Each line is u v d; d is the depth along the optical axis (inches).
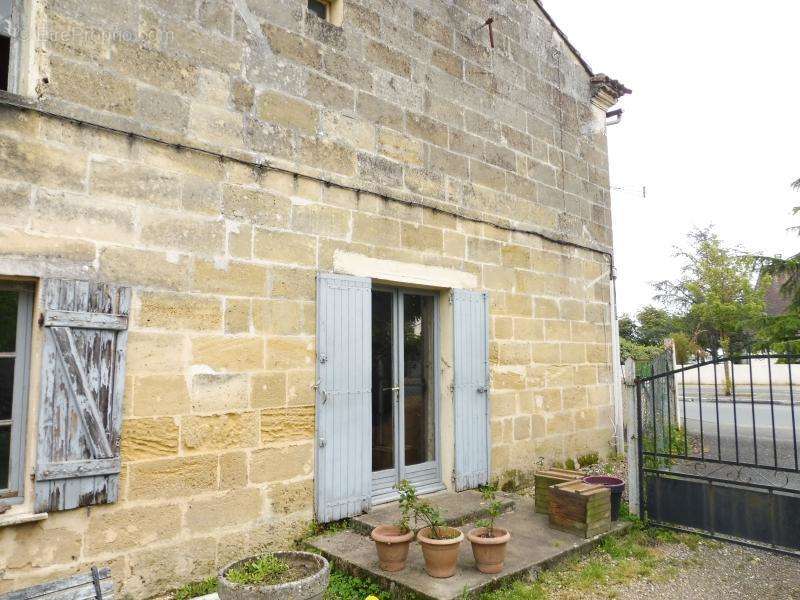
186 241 162.7
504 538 157.3
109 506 143.8
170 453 154.8
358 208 205.3
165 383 155.5
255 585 119.8
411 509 197.2
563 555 173.8
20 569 130.6
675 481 201.0
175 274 159.9
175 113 163.8
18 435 138.3
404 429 223.0
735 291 890.7
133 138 155.3
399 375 222.5
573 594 156.5
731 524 187.6
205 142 168.9
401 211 219.6
